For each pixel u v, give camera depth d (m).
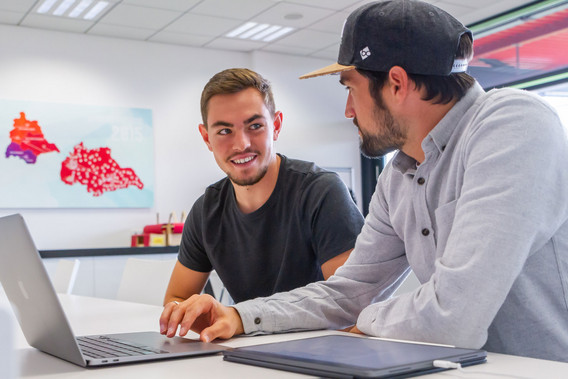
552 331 1.03
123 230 6.38
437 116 1.13
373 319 1.08
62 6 5.50
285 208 1.69
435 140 1.12
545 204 0.95
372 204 1.37
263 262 1.72
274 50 7.18
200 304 1.08
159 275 2.19
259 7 5.69
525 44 5.80
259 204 1.70
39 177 5.95
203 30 6.32
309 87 7.50
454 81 1.11
